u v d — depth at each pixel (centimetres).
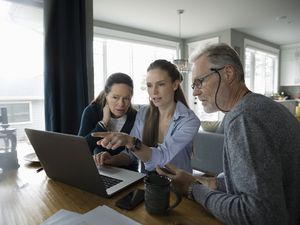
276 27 478
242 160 59
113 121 154
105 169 111
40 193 89
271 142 59
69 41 247
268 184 56
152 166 105
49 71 237
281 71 693
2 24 262
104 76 441
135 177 101
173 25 450
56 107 243
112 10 364
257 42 580
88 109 163
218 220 69
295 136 63
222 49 76
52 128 240
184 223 68
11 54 278
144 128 141
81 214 72
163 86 126
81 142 78
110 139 97
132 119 155
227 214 62
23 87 305
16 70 287
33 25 270
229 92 77
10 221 70
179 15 392
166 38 525
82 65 253
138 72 496
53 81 240
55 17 239
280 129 61
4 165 115
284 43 658
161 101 128
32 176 108
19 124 309
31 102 312
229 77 76
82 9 253
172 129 126
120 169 112
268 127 60
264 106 63
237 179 61
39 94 305
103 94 162
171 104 132
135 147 101
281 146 61
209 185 87
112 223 66
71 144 81
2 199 84
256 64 638
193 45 546
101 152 128
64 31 240
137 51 496
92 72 270
